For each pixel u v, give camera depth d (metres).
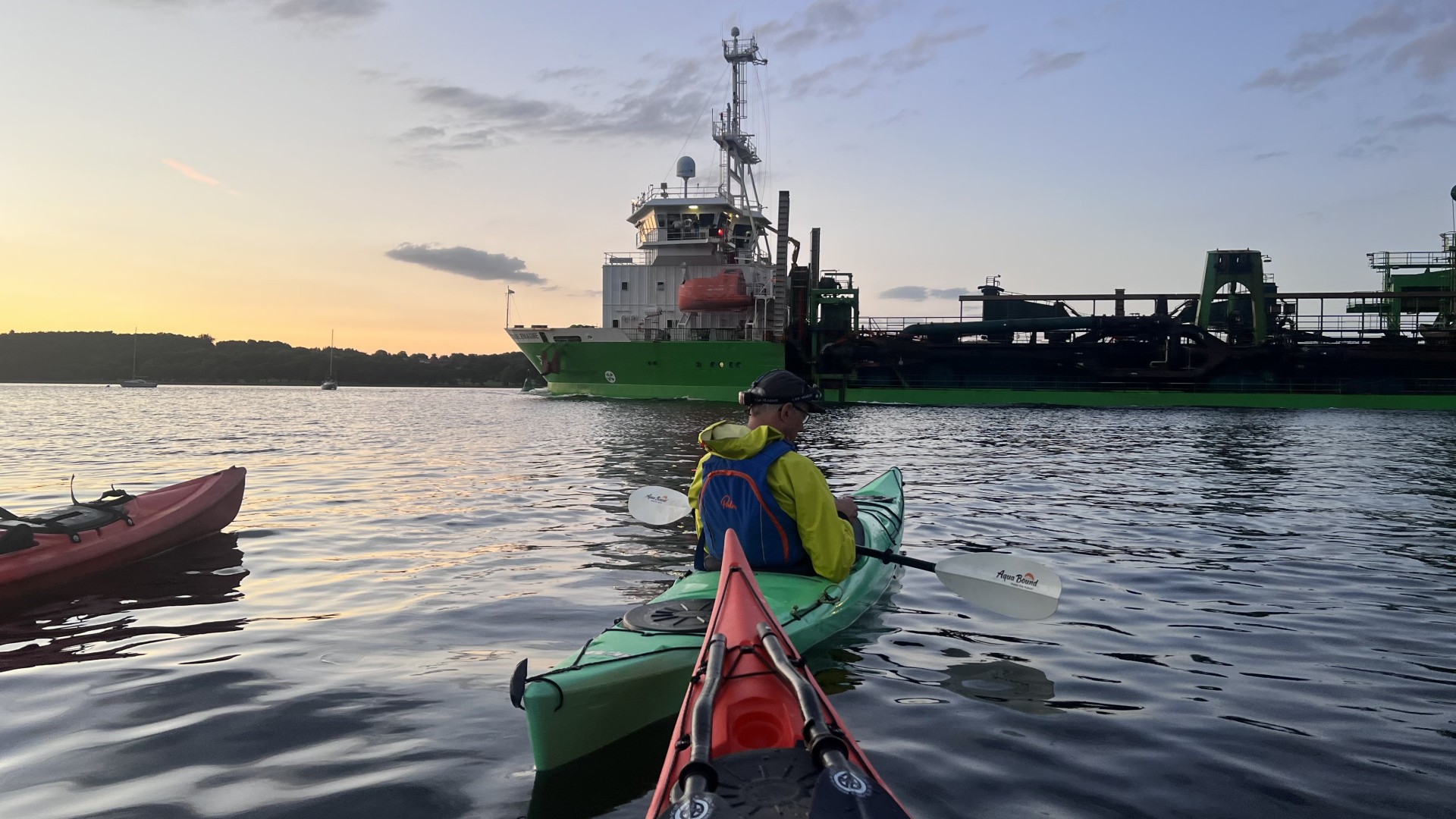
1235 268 41.56
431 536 8.88
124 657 4.91
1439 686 4.45
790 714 2.84
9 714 4.04
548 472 14.97
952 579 5.22
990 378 43.91
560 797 3.17
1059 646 5.14
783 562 4.66
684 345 44.12
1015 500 11.49
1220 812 3.07
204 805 3.11
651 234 48.34
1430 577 7.00
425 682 4.49
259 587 6.64
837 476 14.15
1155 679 4.55
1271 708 4.12
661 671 3.60
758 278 46.69
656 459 17.23
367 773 3.38
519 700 3.29
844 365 44.41
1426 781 3.33
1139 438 23.52
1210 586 6.68
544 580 6.86
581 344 46.53
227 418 39.06
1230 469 15.53
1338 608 6.04
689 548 8.25
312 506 11.08
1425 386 39.12
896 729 3.85
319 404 61.16
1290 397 40.06
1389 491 12.51
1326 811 3.08
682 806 2.17
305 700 4.21
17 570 6.30
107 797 3.18
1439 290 45.72
